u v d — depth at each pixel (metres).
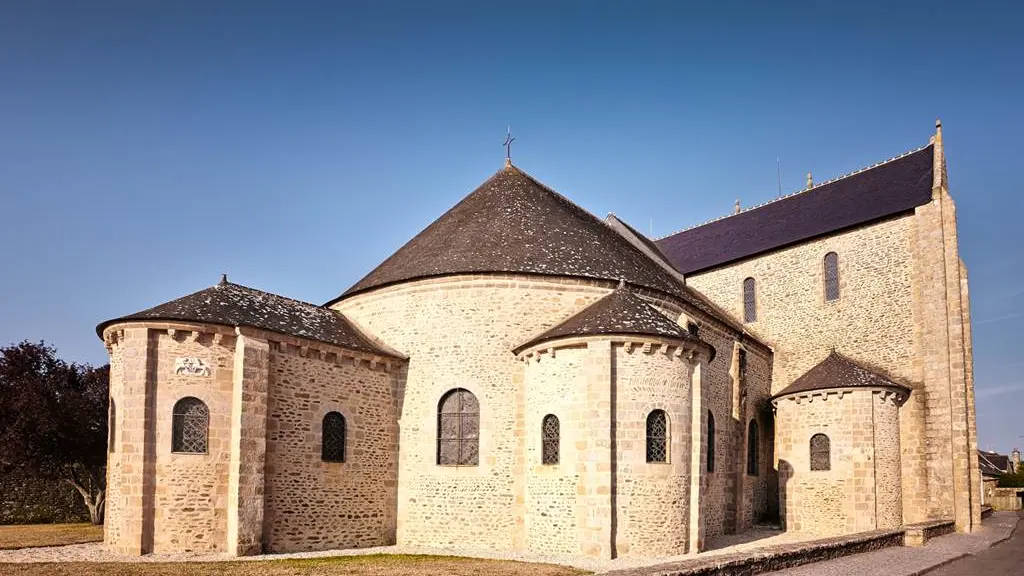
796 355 33.03
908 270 30.08
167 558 17.14
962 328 28.52
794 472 27.86
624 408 19.39
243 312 19.67
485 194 27.91
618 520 18.91
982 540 24.09
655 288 23.52
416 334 22.81
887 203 31.45
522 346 21.36
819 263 33.03
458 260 23.06
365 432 21.66
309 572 14.88
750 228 37.91
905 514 28.09
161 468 17.92
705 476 20.52
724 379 27.03
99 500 30.28
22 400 27.84
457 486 21.44
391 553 19.14
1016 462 85.44
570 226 26.14
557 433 20.20
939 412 28.23
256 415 18.81
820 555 17.39
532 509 20.38
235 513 18.09
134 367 18.11
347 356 21.38
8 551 18.33
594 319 20.31
